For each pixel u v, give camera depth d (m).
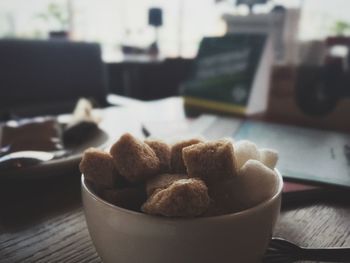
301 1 0.55
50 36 1.29
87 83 0.76
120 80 1.14
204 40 0.47
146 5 1.66
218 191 0.12
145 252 0.11
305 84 0.41
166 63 1.18
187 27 1.61
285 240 0.15
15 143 0.26
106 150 0.14
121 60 1.06
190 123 0.36
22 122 0.29
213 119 0.37
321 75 0.41
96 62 0.77
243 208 0.12
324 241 0.16
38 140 0.27
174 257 0.11
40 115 0.64
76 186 0.22
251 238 0.11
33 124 0.28
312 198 0.20
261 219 0.11
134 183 0.13
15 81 0.66
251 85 0.40
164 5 1.63
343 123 0.39
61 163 0.21
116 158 0.12
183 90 0.47
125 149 0.12
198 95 0.45
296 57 0.45
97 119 0.32
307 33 0.60
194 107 0.45
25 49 0.67
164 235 0.10
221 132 0.32
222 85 0.42
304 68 0.41
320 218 0.18
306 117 0.41
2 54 0.65
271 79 0.43
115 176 0.13
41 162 0.21
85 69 0.75
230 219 0.10
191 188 0.10
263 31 0.47
